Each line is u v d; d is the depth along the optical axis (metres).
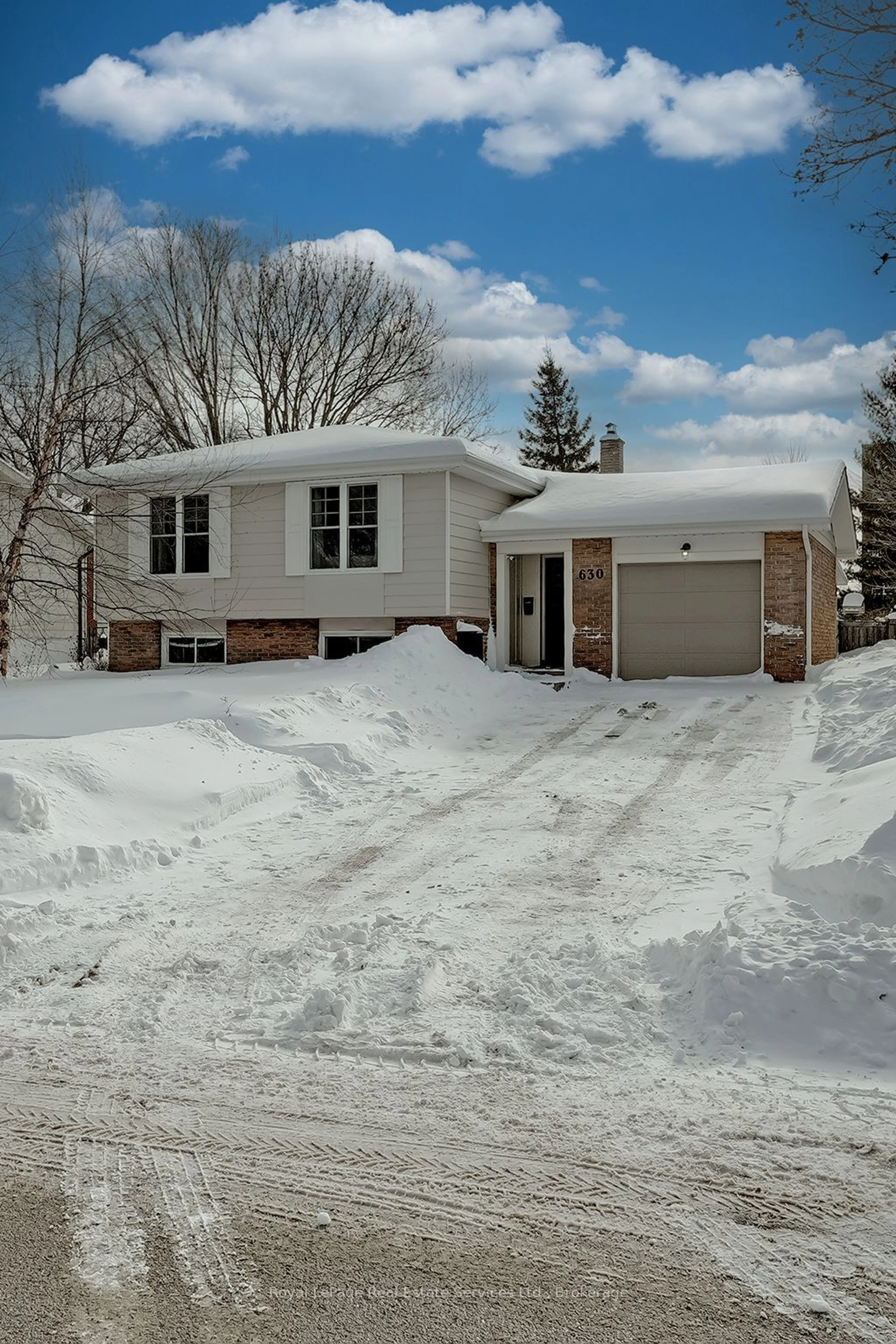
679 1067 5.21
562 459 54.16
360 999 6.00
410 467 19.38
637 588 20.17
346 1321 3.21
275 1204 3.92
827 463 21.55
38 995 6.21
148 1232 3.72
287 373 35.69
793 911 6.91
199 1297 3.33
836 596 24.45
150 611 20.98
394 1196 3.97
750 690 18.14
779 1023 5.55
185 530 21.75
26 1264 3.52
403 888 8.38
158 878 8.69
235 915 7.71
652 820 10.48
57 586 20.91
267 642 21.36
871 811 8.19
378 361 36.38
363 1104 4.80
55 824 8.88
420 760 13.90
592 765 13.40
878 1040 5.36
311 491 20.61
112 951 6.93
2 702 14.95
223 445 23.38
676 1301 3.30
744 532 19.17
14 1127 4.58
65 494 23.27
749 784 11.98
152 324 29.14
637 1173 4.14
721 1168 4.18
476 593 20.83
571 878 8.59
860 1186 4.03
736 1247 3.61
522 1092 4.92
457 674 17.84
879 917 6.54
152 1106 4.78
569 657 20.42
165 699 14.23
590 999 5.99
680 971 6.26
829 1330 3.15
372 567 20.12
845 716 14.55
